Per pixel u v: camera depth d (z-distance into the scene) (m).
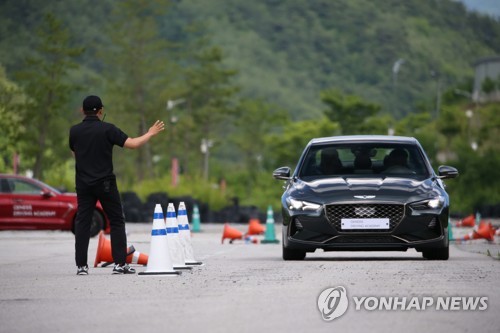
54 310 23.39
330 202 37.94
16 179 69.75
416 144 41.94
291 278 30.75
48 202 69.31
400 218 37.72
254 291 26.95
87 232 33.69
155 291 27.33
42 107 174.38
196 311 22.70
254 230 65.06
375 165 40.78
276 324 20.53
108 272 34.62
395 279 29.95
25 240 64.94
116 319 21.55
